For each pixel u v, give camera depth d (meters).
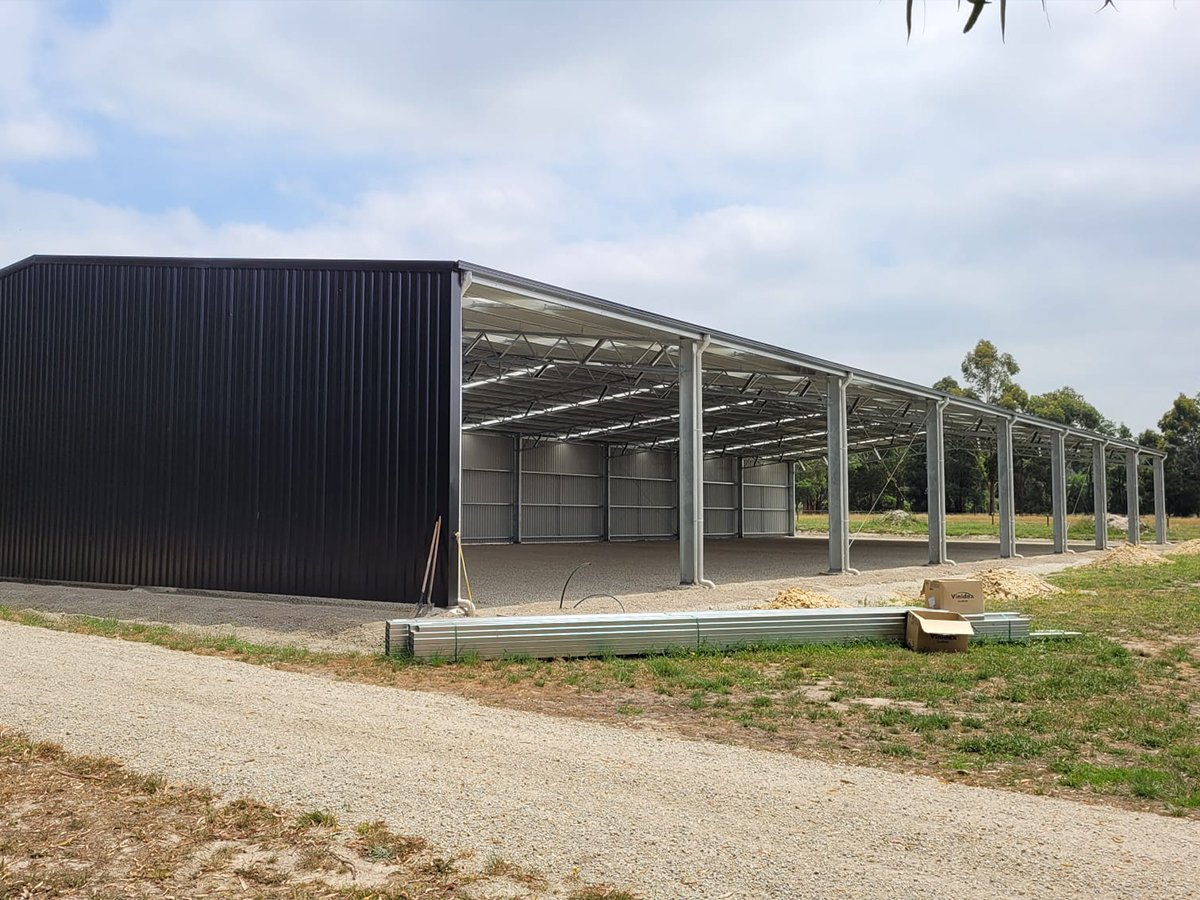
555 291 15.80
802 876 4.11
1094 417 81.31
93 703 7.47
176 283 16.81
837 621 11.61
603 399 32.31
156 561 16.52
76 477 17.66
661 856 4.34
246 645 10.98
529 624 10.45
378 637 11.65
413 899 3.96
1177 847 4.54
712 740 6.76
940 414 27.89
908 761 6.24
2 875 4.26
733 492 56.31
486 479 41.97
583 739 6.68
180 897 4.04
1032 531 58.69
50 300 18.38
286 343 15.59
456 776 5.61
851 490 79.94
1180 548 35.75
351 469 14.79
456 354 14.18
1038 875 4.15
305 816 4.88
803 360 22.08
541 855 4.36
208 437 16.19
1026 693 8.44
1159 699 8.23
